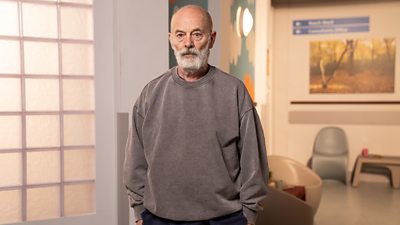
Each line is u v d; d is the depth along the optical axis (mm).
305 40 5977
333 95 5910
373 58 5711
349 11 5766
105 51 2174
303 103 6039
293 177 4254
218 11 2555
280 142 6176
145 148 1438
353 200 4777
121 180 2197
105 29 2168
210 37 1379
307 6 5926
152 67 2197
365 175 5867
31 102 2111
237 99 1388
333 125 5938
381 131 5746
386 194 5055
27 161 2121
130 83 2174
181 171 1358
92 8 2160
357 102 5805
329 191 5230
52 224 2146
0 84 2049
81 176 2225
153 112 1417
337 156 5645
